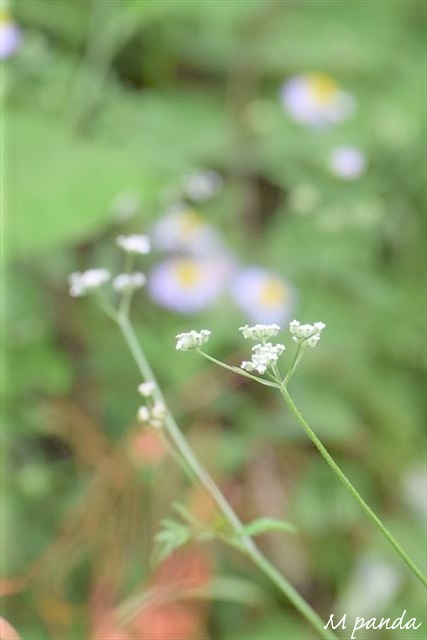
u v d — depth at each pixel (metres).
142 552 0.61
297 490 0.62
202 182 0.68
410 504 0.63
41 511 0.61
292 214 0.67
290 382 0.64
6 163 0.65
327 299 0.66
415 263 0.69
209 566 0.60
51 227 0.64
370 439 0.64
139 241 0.54
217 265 0.66
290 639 0.59
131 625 0.59
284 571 0.61
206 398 0.64
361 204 0.66
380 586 0.60
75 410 0.63
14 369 0.62
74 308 0.65
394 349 0.66
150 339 0.64
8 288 0.64
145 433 0.62
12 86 0.69
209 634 0.59
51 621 0.59
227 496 0.62
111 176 0.66
